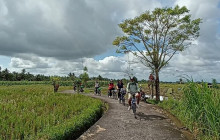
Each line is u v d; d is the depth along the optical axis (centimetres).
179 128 877
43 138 680
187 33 1945
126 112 1220
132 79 1123
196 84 830
